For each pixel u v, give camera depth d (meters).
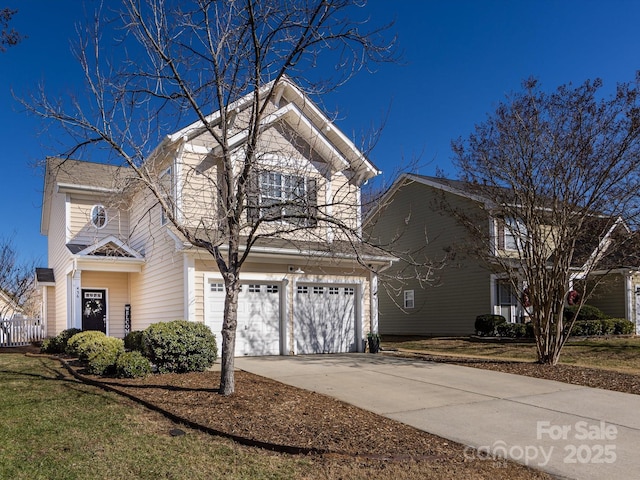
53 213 21.84
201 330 10.90
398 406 8.28
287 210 10.52
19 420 6.89
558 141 12.11
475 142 15.30
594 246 14.36
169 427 6.81
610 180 11.97
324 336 15.20
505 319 19.67
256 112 8.65
